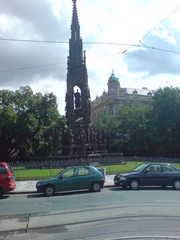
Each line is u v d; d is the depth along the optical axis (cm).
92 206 1166
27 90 5625
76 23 4675
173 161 2925
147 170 1772
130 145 5794
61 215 1010
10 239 744
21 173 2388
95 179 1664
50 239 737
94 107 10125
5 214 1046
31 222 917
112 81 8756
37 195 1605
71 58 4506
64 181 1591
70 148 3794
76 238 739
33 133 5369
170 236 736
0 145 5575
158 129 6319
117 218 945
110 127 6159
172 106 6144
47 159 3444
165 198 1349
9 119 4988
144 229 808
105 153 3916
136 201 1262
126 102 6738
